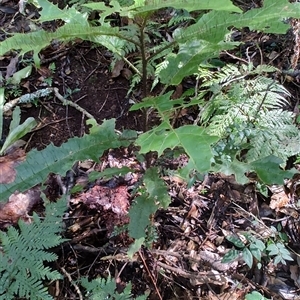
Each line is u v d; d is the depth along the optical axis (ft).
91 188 6.39
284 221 6.68
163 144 3.04
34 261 4.91
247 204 6.81
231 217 6.69
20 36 3.11
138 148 6.23
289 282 6.06
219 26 3.59
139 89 8.11
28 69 7.89
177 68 4.31
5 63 8.75
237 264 6.15
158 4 2.90
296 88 8.17
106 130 4.38
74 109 7.96
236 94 7.06
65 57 8.70
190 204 6.76
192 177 5.43
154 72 7.43
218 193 6.86
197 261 6.05
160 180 4.59
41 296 4.68
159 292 5.82
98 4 3.06
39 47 3.27
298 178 6.93
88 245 6.19
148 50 7.41
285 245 6.34
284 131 6.62
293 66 7.97
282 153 6.45
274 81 6.57
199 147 2.85
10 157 7.04
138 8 3.02
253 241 5.97
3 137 7.48
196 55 4.26
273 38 8.70
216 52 4.69
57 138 7.58
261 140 6.48
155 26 8.55
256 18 3.35
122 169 5.00
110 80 8.33
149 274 5.65
